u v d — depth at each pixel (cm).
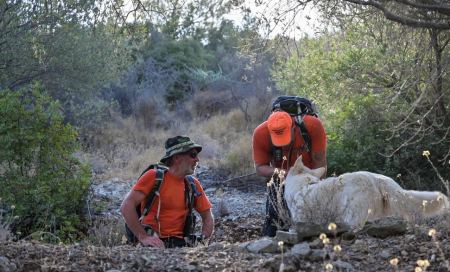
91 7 1317
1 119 1055
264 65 2553
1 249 505
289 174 633
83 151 1836
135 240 653
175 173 662
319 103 1449
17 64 1716
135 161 1792
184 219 664
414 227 523
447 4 994
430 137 1257
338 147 1355
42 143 1069
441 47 1162
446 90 1211
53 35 1694
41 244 546
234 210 1270
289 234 515
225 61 3356
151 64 3023
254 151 722
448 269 427
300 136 700
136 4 1194
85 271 473
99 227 912
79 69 1789
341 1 1071
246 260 483
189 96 2962
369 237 517
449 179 1248
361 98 1352
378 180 582
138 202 653
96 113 2178
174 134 2339
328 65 1412
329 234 518
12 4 1652
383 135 1326
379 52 1266
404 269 447
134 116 2623
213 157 1858
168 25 1245
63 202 1035
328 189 581
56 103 1102
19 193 1006
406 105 1269
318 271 452
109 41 1789
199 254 503
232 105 2786
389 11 987
